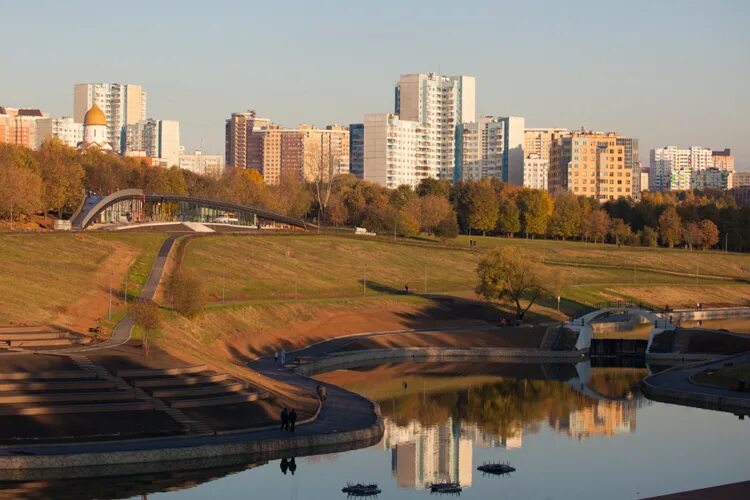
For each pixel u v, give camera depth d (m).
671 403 191.88
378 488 125.69
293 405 156.75
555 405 187.12
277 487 125.25
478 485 130.25
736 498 111.19
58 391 142.25
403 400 187.25
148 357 160.38
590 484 131.38
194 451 130.38
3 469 122.38
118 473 126.19
